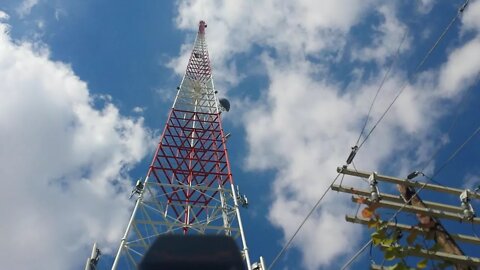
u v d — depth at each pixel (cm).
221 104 3881
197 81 4159
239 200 2592
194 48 5178
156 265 246
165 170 2827
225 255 255
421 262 842
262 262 2064
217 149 3083
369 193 1265
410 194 1245
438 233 1038
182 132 3278
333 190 1290
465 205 1217
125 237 2170
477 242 1172
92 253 2092
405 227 1053
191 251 253
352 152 1295
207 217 2483
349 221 1155
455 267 991
